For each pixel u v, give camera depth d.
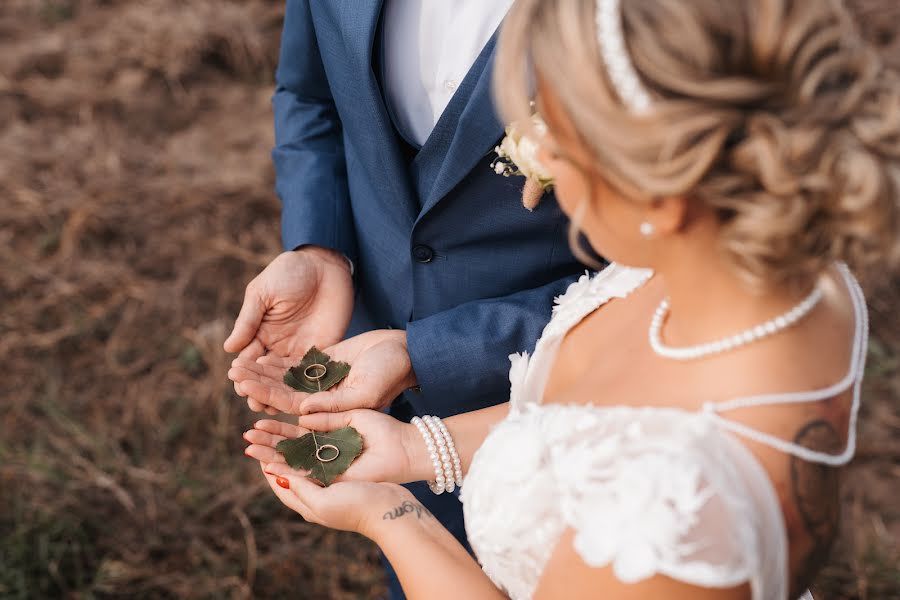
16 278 3.87
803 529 1.07
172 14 5.21
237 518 3.04
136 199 4.25
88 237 4.07
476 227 1.80
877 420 3.36
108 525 2.99
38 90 4.81
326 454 1.59
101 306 3.80
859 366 1.18
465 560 1.37
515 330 1.76
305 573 2.92
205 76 5.03
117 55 5.02
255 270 3.99
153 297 3.84
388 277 2.01
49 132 4.61
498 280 1.87
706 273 1.08
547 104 1.04
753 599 1.01
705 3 0.93
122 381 3.52
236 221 4.19
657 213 1.03
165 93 4.89
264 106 4.89
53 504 2.99
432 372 1.75
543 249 1.82
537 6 1.01
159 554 2.95
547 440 1.16
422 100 1.84
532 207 1.64
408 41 1.78
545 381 1.49
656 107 0.94
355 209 2.04
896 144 0.96
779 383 1.08
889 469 3.21
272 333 1.92
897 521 3.04
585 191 1.07
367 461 1.59
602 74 0.96
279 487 1.57
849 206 0.95
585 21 0.96
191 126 4.75
